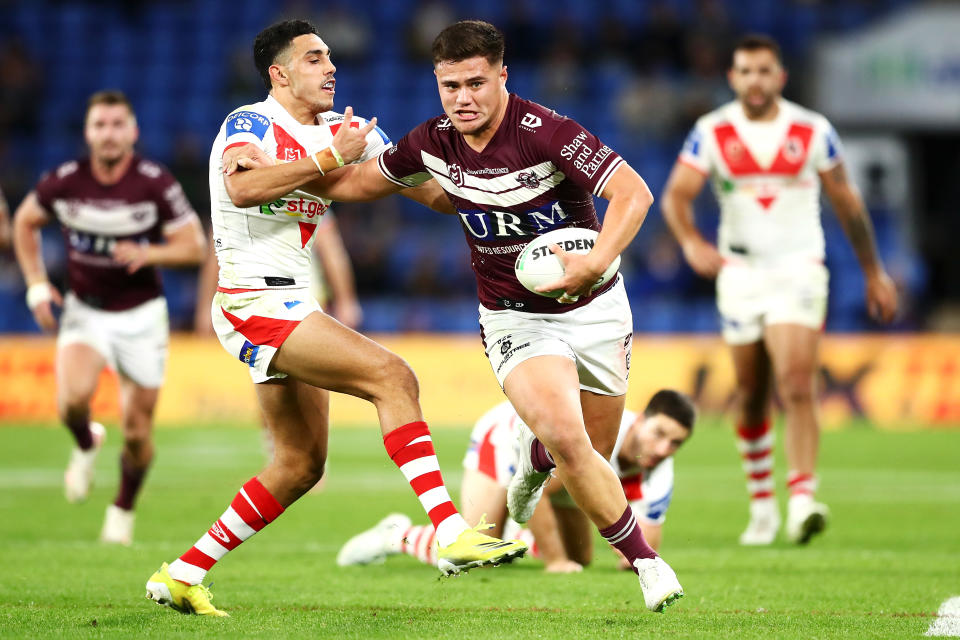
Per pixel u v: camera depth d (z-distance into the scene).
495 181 16.75
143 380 27.22
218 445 50.25
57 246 68.94
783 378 26.86
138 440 26.83
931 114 78.38
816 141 27.39
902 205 78.69
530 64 84.25
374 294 70.69
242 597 19.20
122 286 27.38
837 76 78.94
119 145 26.91
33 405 59.88
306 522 30.11
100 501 34.00
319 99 17.52
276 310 17.08
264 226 17.27
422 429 16.69
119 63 86.06
